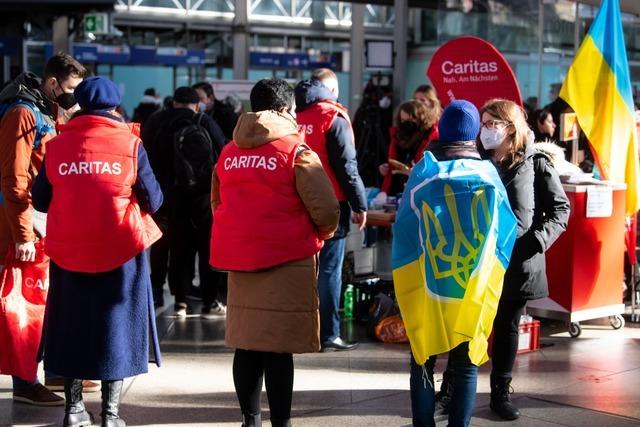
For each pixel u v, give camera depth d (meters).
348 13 39.59
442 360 7.86
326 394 6.88
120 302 5.71
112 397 5.83
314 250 5.54
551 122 10.66
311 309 5.53
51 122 6.21
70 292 5.71
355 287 9.23
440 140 5.64
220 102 11.44
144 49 33.91
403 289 5.47
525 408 6.57
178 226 9.28
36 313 6.32
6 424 6.19
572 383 7.18
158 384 7.13
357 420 6.30
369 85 15.33
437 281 5.37
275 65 35.59
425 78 35.62
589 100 8.81
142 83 37.62
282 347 5.44
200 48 37.66
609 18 8.83
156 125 9.38
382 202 9.62
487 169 5.45
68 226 5.61
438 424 6.21
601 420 6.32
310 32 38.78
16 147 6.01
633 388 7.07
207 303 9.49
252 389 5.66
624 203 8.73
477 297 5.32
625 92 8.83
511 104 6.10
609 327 9.05
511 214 5.44
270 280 5.47
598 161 8.84
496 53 9.04
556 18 16.05
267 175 5.46
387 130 15.86
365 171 14.24
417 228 5.44
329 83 7.85
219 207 5.68
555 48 16.16
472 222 5.34
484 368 7.56
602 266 8.59
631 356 8.00
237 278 5.58
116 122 5.72
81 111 5.74
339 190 7.76
